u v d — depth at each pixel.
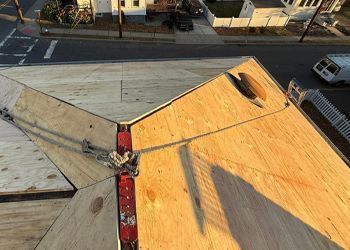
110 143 3.70
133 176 3.27
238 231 3.66
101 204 3.17
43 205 3.49
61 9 19.88
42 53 16.80
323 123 15.36
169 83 5.98
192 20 23.38
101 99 4.83
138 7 20.80
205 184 3.99
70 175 3.79
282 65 20.16
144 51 18.78
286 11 26.52
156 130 4.23
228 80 6.96
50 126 4.41
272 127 6.41
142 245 2.83
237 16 25.48
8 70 6.48
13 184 3.64
